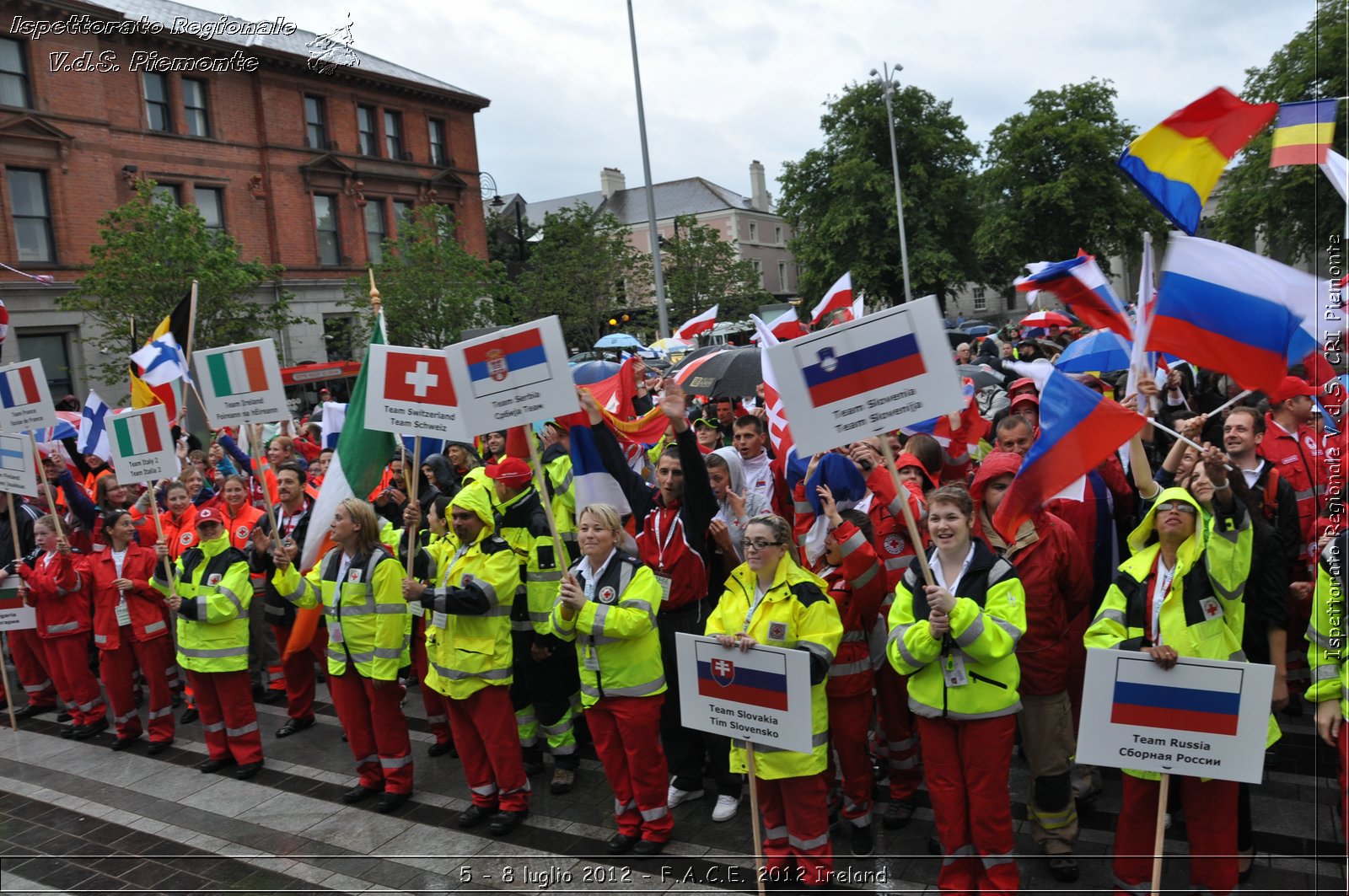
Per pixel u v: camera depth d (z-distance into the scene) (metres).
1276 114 5.64
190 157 28.06
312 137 31.77
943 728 4.51
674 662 5.97
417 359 5.92
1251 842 4.52
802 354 4.40
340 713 6.48
